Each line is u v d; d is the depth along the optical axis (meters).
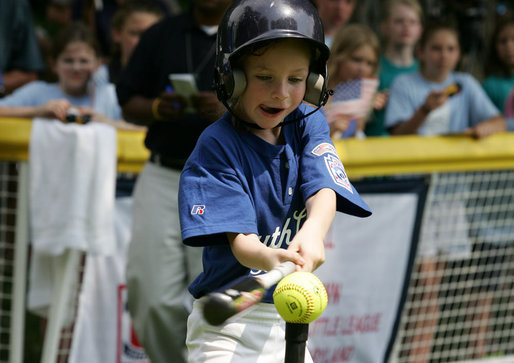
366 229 14.58
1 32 17.27
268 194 8.03
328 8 17.58
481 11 23.02
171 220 12.51
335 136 14.50
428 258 15.34
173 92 12.22
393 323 14.97
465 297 15.91
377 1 22.78
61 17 25.14
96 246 12.48
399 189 14.80
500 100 18.50
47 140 12.48
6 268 12.97
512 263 16.19
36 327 16.11
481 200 15.73
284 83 7.45
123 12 16.88
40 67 18.31
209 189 7.70
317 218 7.50
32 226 12.44
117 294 13.36
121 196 13.59
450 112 17.00
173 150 12.43
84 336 13.09
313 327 14.27
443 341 15.87
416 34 17.77
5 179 12.70
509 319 16.48
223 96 7.81
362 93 14.41
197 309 8.60
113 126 14.05
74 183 12.45
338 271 14.40
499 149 15.45
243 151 7.93
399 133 16.33
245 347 8.17
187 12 13.19
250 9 7.35
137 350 13.52
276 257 7.06
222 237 7.80
